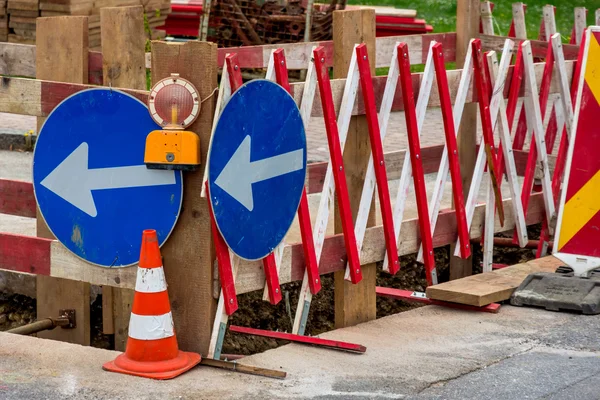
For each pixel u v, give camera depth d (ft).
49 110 27.63
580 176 34.01
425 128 67.77
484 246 36.14
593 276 34.12
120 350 33.04
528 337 29.63
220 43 76.89
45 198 27.20
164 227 25.96
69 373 25.25
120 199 26.35
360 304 31.30
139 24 31.12
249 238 26.53
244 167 26.04
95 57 31.65
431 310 32.58
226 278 26.00
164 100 25.05
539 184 44.04
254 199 26.50
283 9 76.79
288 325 38.42
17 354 26.63
